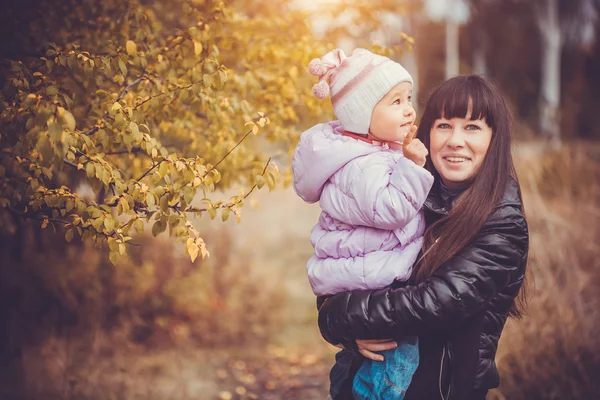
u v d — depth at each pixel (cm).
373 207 200
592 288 467
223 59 365
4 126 240
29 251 557
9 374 464
